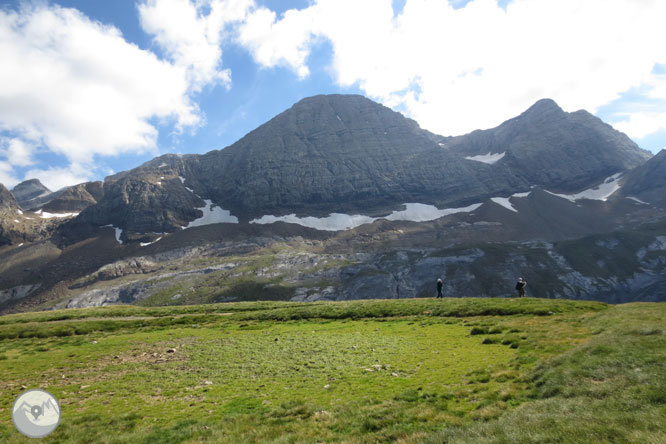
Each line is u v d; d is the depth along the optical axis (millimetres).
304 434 13609
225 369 25422
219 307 66562
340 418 14906
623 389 13352
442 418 13883
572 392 14359
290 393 19391
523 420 11984
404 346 28688
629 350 17766
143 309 67875
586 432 10180
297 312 52062
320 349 29609
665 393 12148
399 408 15414
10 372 27656
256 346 32656
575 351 19531
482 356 23500
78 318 60250
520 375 18281
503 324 33250
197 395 20297
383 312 47281
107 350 34781
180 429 15258
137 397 20562
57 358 32219
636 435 9484
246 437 13852
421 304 49312
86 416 17469
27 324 54906
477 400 15812
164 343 37062
